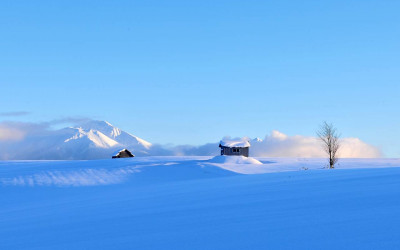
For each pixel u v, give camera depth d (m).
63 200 31.95
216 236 10.12
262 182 25.81
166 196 22.45
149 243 10.06
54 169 66.50
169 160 85.38
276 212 12.97
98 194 34.06
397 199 13.28
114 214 16.55
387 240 8.28
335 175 25.89
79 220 15.88
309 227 10.14
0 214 23.42
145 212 16.12
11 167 77.38
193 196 20.78
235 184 26.50
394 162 87.88
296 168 71.31
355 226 9.76
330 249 8.03
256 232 10.14
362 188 16.98
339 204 13.34
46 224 15.82
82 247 10.48
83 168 66.00
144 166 68.19
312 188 18.80
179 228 11.73
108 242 10.72
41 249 10.84
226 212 13.99
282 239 9.16
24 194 45.94
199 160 83.81
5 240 12.88
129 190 33.75
